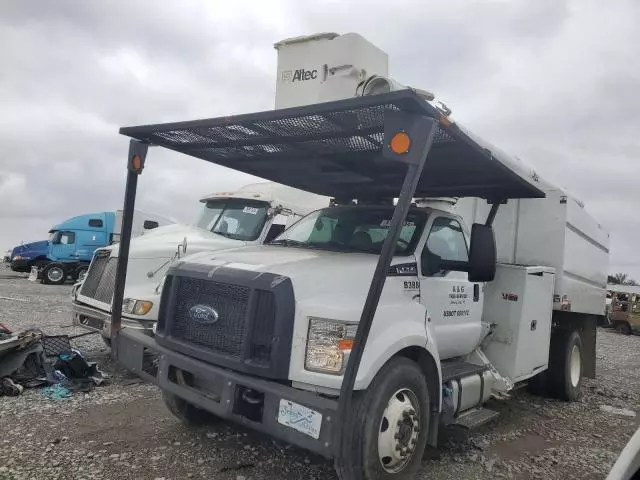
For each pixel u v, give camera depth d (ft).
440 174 16.15
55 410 16.98
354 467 10.77
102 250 24.02
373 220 16.66
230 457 14.14
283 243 16.98
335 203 20.63
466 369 16.35
